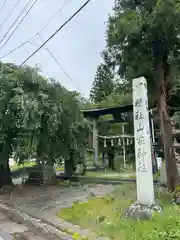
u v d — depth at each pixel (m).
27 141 8.99
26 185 11.88
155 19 6.42
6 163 10.88
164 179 9.36
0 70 9.30
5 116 8.88
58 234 4.79
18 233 5.29
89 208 6.58
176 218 4.34
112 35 7.43
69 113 10.38
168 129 7.98
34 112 8.70
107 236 4.38
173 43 7.15
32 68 9.84
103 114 17.22
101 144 20.34
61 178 14.30
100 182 12.28
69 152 11.95
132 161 19.88
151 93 8.45
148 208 5.11
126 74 7.85
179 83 8.34
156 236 3.76
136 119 5.86
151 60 7.45
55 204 7.66
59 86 10.33
